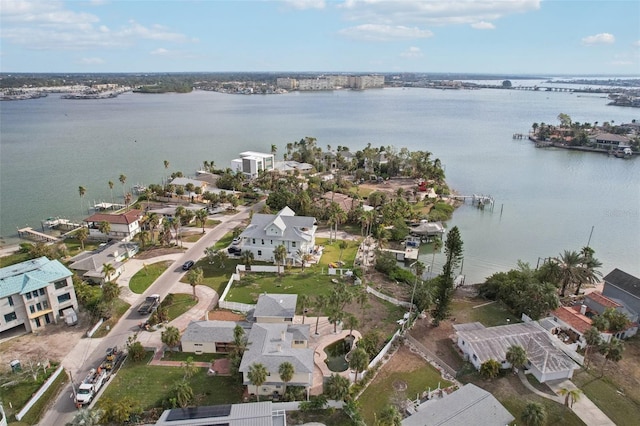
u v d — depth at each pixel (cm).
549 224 13550
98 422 4959
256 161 17575
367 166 19550
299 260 9712
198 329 6581
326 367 6231
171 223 11044
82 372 6078
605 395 5812
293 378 5675
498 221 13800
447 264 7450
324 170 19500
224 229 11912
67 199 15088
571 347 6750
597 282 9194
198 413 5025
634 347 6969
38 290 7000
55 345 6675
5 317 6775
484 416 5066
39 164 19888
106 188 16475
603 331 7006
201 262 9719
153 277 8950
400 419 4959
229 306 7819
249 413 5016
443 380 6116
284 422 5062
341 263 9812
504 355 6341
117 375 5991
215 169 18975
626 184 18388
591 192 17150
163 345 6675
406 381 6066
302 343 6556
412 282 8875
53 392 5684
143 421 5162
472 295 8800
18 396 5588
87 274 8675
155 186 15000
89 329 7112
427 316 7775
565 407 5547
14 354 6450
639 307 7588
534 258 11062
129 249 9888
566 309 7681
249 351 5962
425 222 12681
